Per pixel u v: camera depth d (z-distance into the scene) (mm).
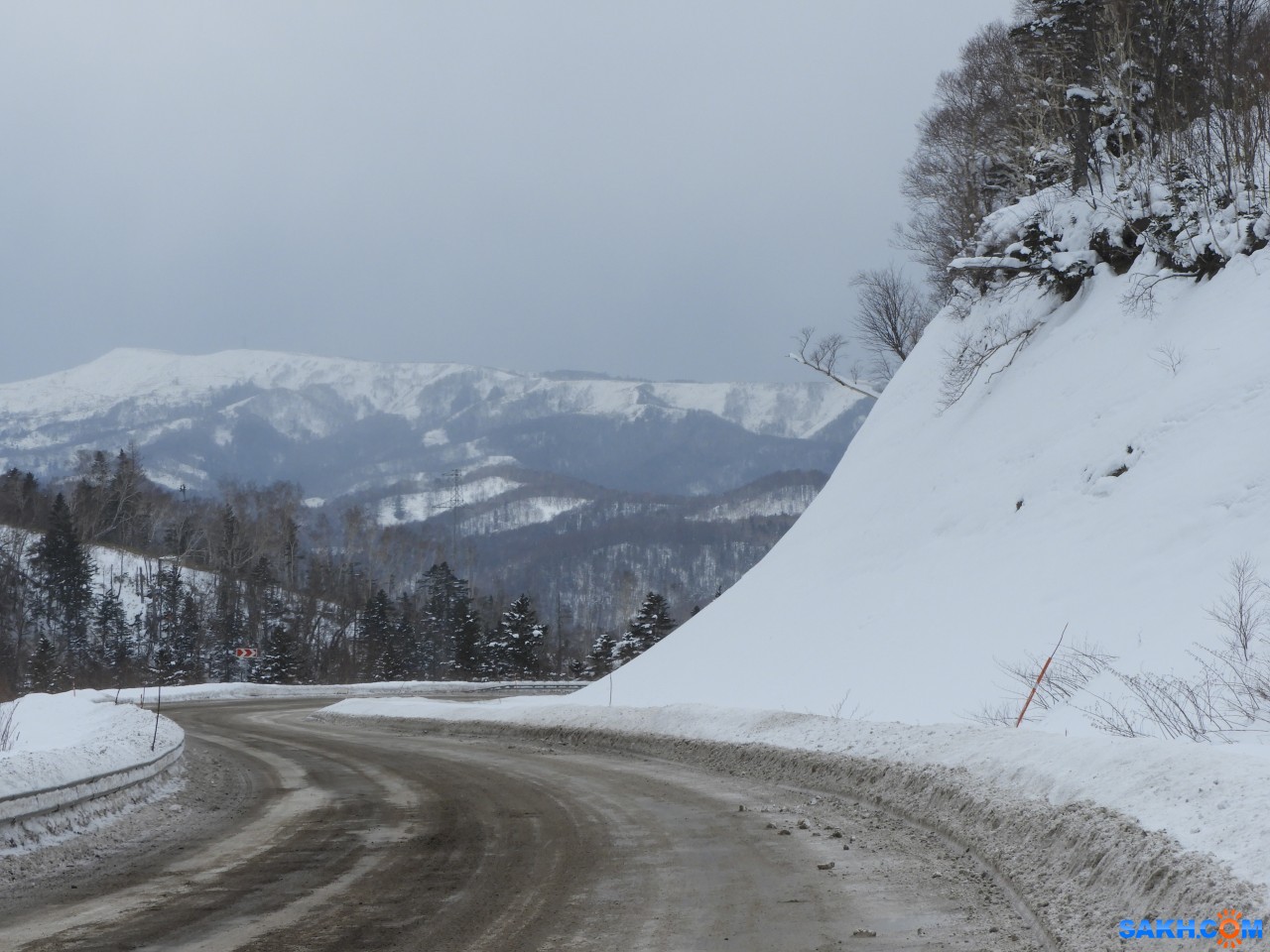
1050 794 10516
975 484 30297
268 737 33625
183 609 108125
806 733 20203
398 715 40406
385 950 7824
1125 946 6820
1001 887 9555
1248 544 19359
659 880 10328
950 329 40344
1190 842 7336
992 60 56156
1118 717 16641
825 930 8234
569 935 8188
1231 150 32812
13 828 12172
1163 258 29438
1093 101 36906
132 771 16516
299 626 117250
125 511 140125
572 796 17172
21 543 111188
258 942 8133
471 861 11547
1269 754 9344
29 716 26953
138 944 8148
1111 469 25188
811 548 37219
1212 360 24578
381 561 153125
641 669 38156
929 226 62562
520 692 73188
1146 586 20797
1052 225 34469
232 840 13594
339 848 12695
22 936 8500
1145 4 37000
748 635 34344
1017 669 21328
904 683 24469
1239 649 16594
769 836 12805
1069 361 30672
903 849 11648
